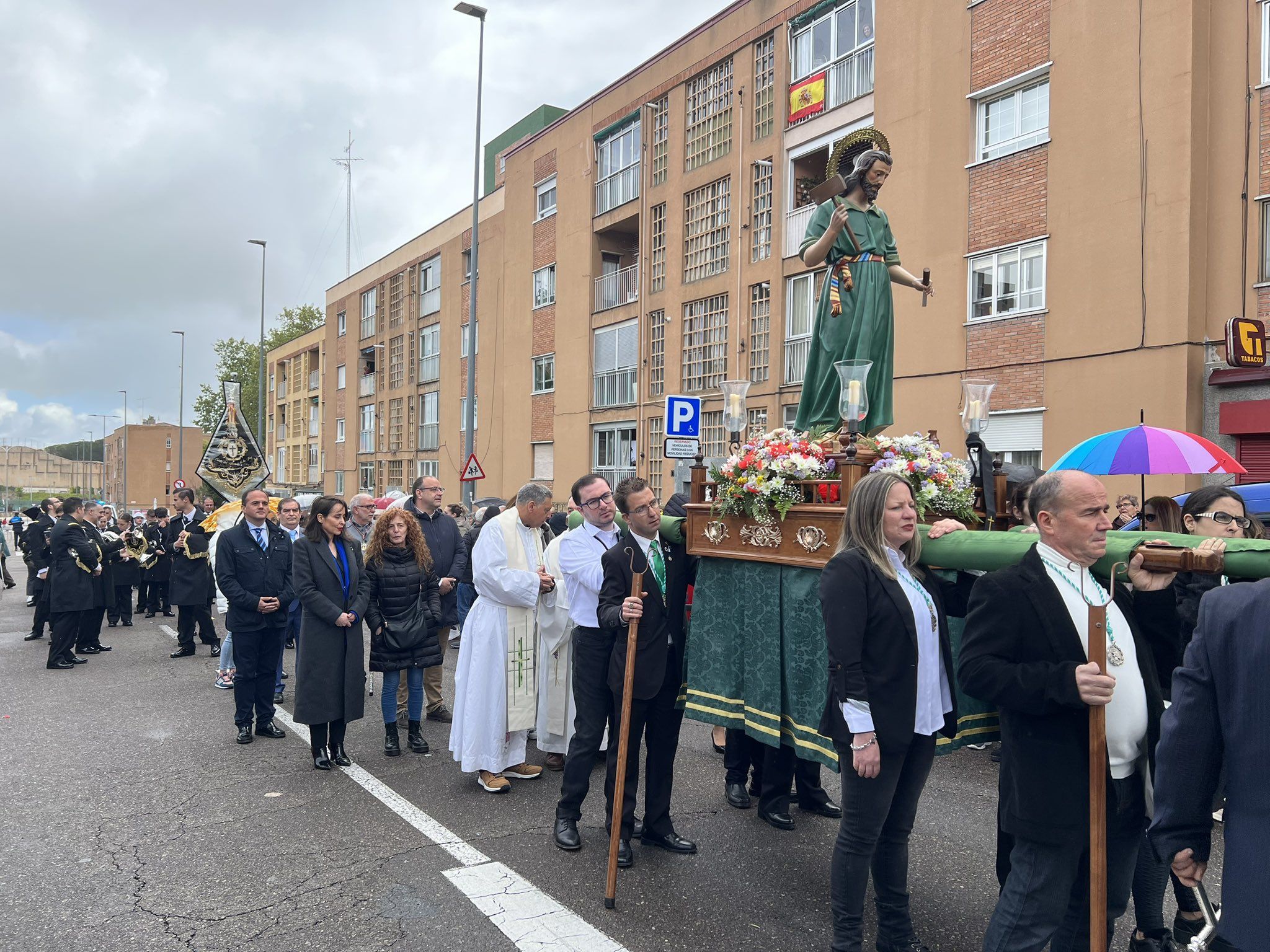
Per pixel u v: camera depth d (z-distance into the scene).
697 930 3.78
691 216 20.53
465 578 7.74
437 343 33.88
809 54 17.55
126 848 4.68
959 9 14.26
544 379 26.02
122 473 90.38
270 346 69.06
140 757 6.43
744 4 18.83
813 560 3.97
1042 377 13.09
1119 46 12.15
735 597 4.47
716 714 4.52
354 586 6.24
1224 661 2.11
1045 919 2.79
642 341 21.66
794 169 17.92
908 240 15.05
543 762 6.50
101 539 11.25
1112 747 2.74
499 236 28.61
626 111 22.25
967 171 14.16
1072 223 12.70
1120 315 12.13
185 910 3.97
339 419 43.88
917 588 3.41
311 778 5.95
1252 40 11.28
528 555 6.02
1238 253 11.35
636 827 4.96
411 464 35.72
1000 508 4.46
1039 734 2.77
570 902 4.05
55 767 6.16
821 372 5.31
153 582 14.72
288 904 4.03
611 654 4.65
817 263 5.22
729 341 19.28
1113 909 2.88
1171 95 11.59
